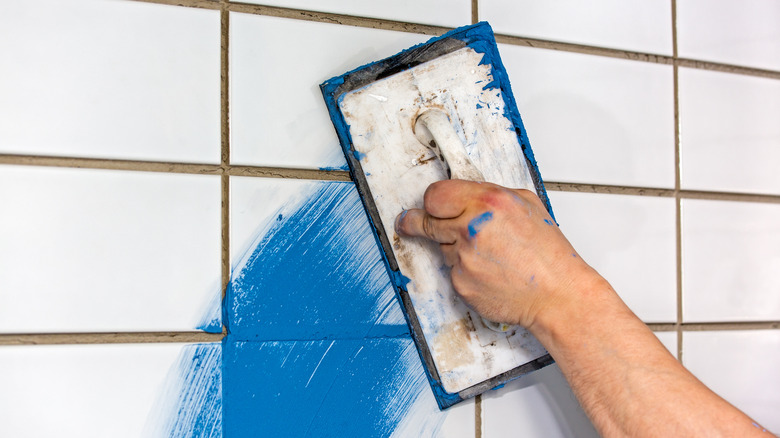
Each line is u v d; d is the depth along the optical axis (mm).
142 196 683
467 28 728
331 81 708
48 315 655
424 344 715
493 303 611
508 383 785
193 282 694
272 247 718
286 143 725
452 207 583
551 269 579
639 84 862
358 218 745
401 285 712
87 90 671
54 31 665
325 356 726
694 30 892
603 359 557
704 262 877
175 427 682
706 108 894
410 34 770
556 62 825
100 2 677
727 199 896
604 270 830
